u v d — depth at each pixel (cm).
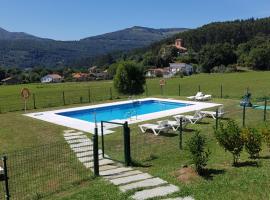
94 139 1163
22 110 2989
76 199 952
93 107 3019
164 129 1859
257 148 1248
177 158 1392
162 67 16100
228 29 18750
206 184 977
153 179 1069
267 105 2888
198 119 2147
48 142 1741
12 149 1633
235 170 1091
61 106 3170
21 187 1084
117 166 1301
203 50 14625
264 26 18425
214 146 1555
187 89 5822
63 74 16375
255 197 867
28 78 14275
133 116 2519
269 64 12212
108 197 945
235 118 2300
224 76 9462
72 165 1298
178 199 892
